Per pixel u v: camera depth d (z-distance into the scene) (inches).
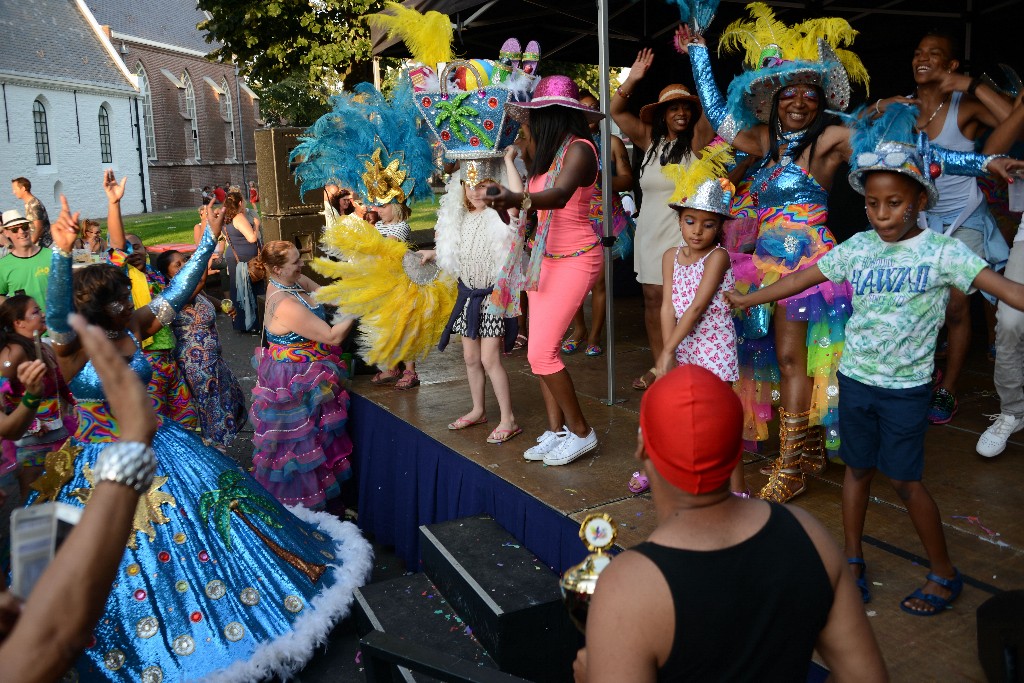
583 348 236.2
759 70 125.0
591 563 61.3
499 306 146.5
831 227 284.5
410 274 172.6
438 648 121.4
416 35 159.8
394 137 179.3
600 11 161.8
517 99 151.0
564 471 144.3
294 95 772.0
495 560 130.4
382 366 176.4
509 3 237.6
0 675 38.1
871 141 102.6
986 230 156.3
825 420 128.3
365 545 155.8
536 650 117.3
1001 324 134.0
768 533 52.3
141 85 1616.6
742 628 49.5
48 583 40.1
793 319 123.6
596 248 143.5
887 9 235.1
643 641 49.3
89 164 1424.7
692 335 124.0
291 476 181.6
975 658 87.3
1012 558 107.2
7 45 1278.3
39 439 160.2
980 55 234.7
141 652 121.7
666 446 52.1
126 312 127.5
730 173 147.7
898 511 123.0
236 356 357.1
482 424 173.8
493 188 117.6
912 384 92.8
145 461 43.6
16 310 155.8
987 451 138.7
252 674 123.8
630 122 187.3
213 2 790.5
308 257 300.8
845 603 52.8
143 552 126.7
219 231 142.5
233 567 132.9
